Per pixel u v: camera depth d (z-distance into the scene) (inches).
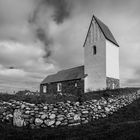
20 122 360.5
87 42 1320.1
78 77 1274.6
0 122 360.8
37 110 389.7
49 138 301.6
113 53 1261.1
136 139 290.4
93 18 1298.0
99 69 1193.4
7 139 287.3
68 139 295.3
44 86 1647.4
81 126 387.9
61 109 417.7
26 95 478.6
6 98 437.7
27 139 293.0
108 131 333.4
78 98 528.1
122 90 814.5
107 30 1336.1
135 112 547.2
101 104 528.7
